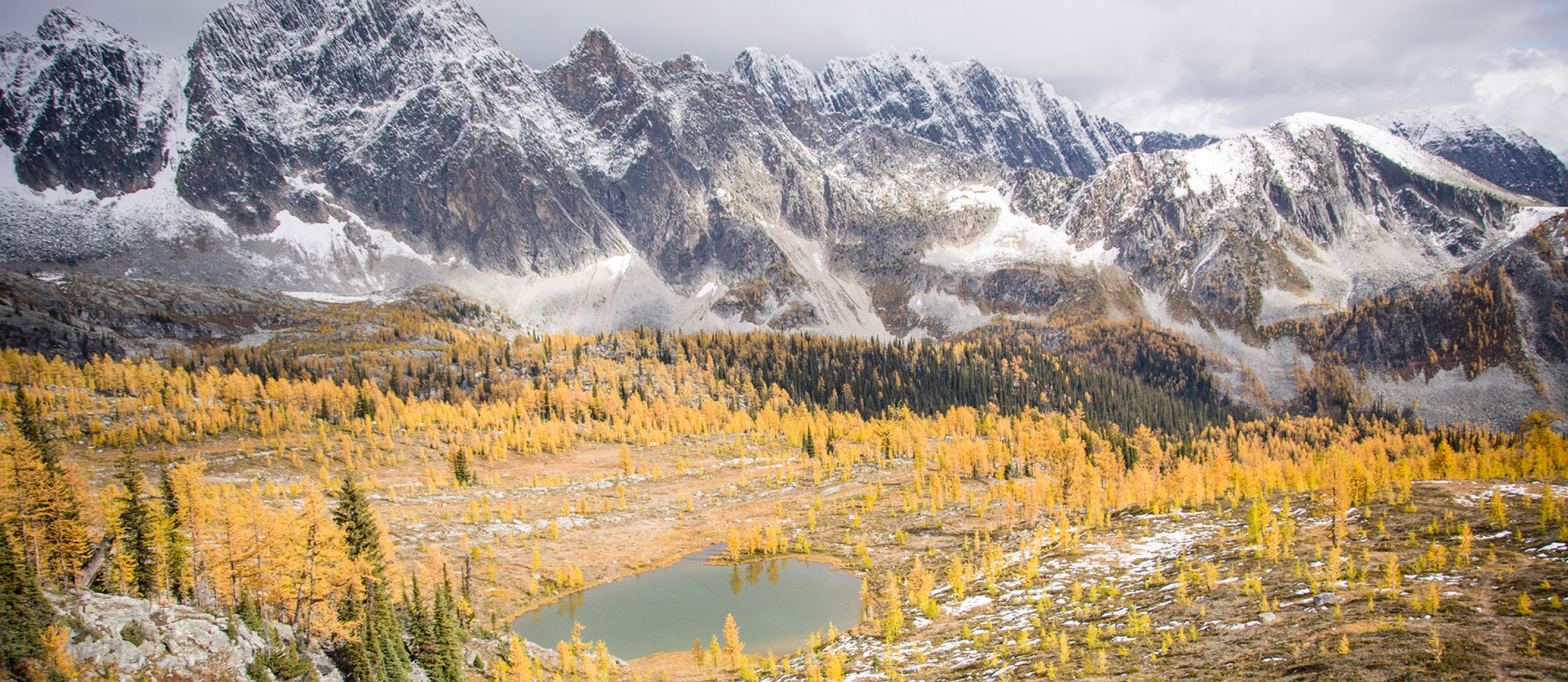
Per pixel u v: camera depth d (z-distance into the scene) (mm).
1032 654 64188
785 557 122188
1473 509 82125
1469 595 57312
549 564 118000
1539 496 83750
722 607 102500
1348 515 87188
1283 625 58344
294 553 63844
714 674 78812
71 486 62781
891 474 169250
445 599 70812
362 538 70375
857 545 123812
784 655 85250
